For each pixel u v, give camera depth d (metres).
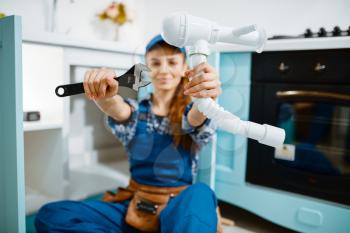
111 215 0.94
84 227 0.83
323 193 1.06
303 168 1.11
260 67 1.15
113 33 1.80
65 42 1.08
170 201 0.88
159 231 0.90
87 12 1.66
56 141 1.15
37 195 1.19
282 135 0.56
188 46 0.62
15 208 0.77
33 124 1.03
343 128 1.04
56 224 0.85
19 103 0.74
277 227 1.25
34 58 1.02
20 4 1.38
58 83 1.09
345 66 0.98
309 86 1.05
